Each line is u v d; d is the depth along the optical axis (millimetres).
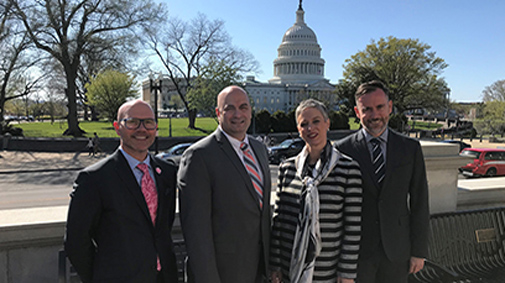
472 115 60875
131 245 2213
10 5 26734
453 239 4066
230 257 2377
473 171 15953
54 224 2965
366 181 2846
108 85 44344
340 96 57531
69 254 2174
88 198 2156
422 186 2926
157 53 42781
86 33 30906
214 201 2355
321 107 2652
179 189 2324
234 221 2365
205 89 41594
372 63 56844
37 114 90750
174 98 117875
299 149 20859
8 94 41938
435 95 57188
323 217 2537
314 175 2592
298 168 2730
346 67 57938
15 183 16312
